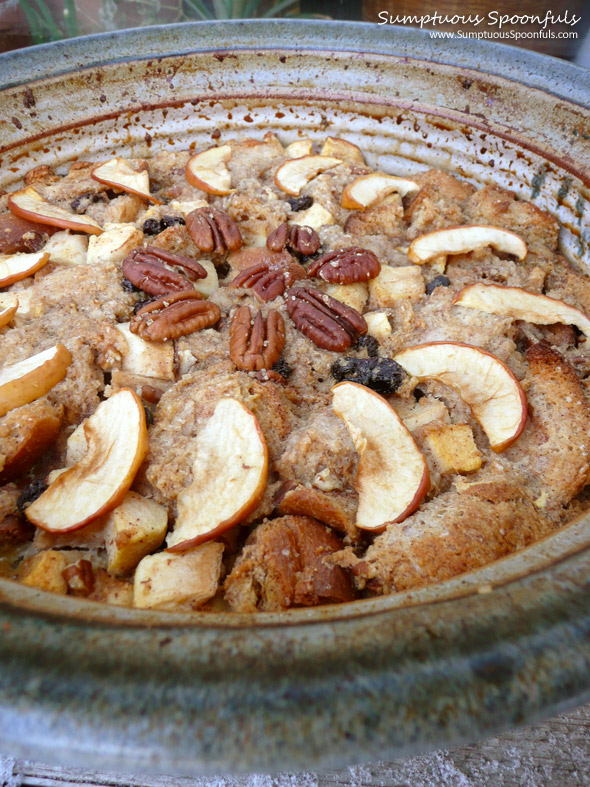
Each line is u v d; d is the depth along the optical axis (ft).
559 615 0.39
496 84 1.01
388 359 0.75
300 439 0.68
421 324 0.82
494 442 0.70
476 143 1.06
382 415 0.69
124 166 1.03
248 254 0.90
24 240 0.90
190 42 1.08
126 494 0.64
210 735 0.34
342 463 0.67
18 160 1.06
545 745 0.63
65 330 0.78
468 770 0.62
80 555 0.62
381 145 1.14
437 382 0.75
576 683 0.37
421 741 0.35
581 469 0.67
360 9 2.13
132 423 0.66
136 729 0.34
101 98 1.07
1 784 0.62
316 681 0.36
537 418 0.72
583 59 1.74
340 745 0.34
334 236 0.94
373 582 0.60
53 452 0.70
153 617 0.43
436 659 0.37
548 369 0.74
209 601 0.60
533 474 0.68
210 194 1.01
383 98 1.09
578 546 0.46
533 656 0.37
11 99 1.01
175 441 0.67
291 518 0.64
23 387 0.69
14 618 0.39
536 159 0.99
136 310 0.81
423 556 0.60
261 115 1.15
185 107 1.12
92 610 0.42
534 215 0.97
